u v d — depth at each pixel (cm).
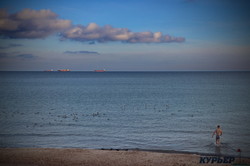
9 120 3200
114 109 4175
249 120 3222
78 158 1603
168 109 4166
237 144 2105
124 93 6944
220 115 3581
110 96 6172
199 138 2319
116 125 2934
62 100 5350
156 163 1516
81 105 4634
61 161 1536
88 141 2225
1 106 4431
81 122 3108
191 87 9131
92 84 11100
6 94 6475
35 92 7094
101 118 3384
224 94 6544
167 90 7906
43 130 2656
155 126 2873
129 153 1734
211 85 10169
